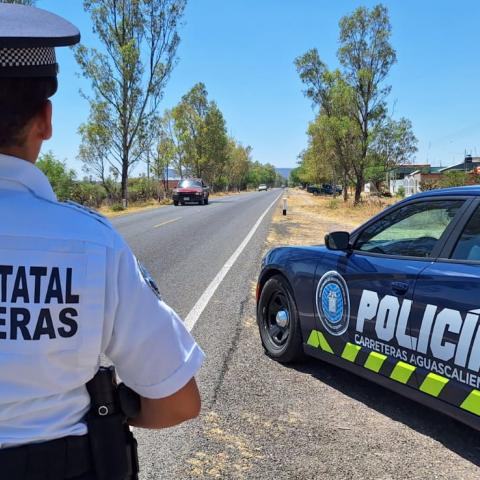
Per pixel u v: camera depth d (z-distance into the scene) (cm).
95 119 3622
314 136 3853
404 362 346
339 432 366
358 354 389
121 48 3491
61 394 119
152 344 125
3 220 115
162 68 3672
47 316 114
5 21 113
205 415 392
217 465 326
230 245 1397
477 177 3681
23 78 118
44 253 115
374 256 391
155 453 340
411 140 3150
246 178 14888
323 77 3106
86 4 3475
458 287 312
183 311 695
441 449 343
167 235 1652
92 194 3916
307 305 451
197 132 6975
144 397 129
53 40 116
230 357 516
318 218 2506
